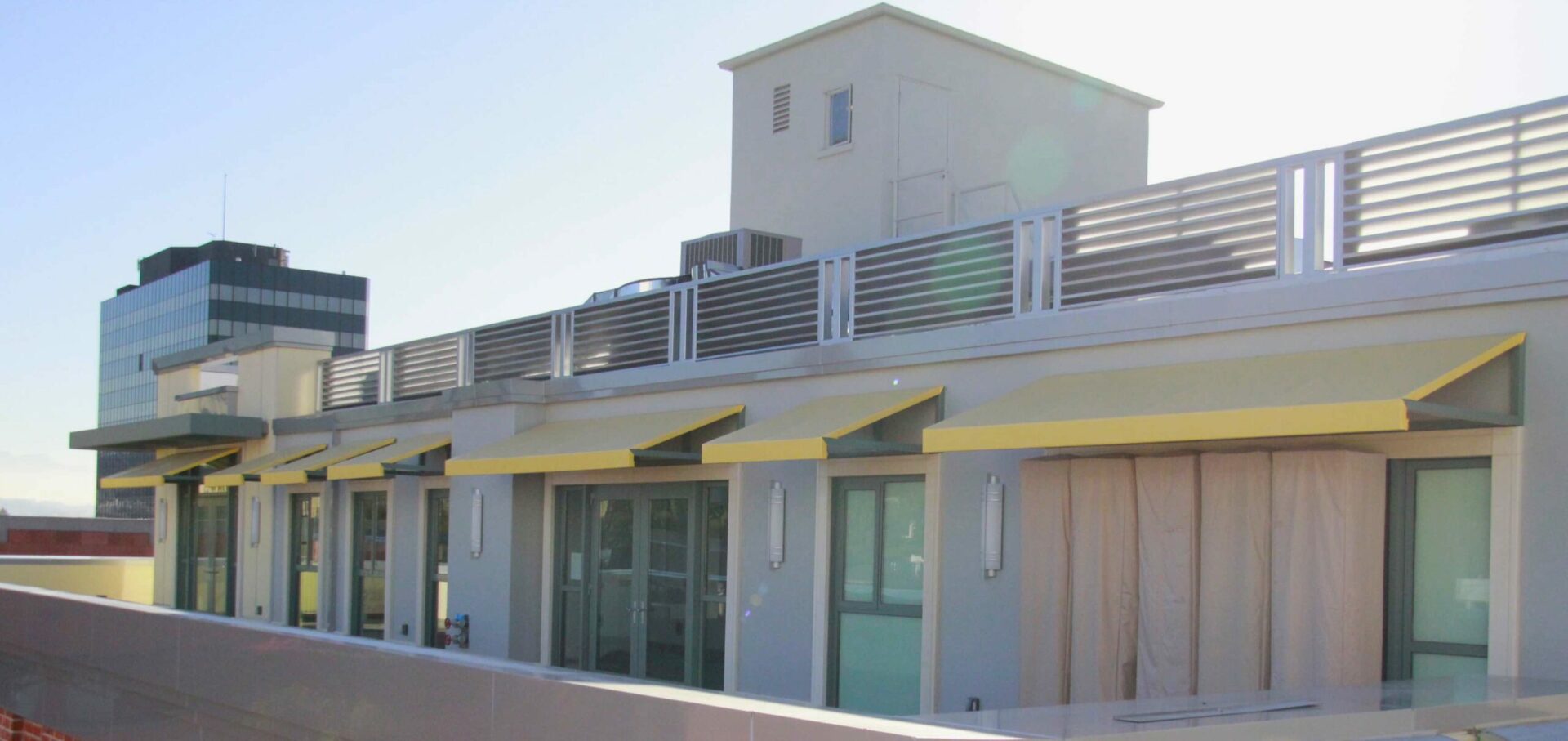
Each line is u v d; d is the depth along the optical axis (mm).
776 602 12062
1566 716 6250
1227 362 8797
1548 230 7684
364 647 9602
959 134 18359
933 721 6059
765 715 6379
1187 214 9602
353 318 123812
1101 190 20078
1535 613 7293
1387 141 8438
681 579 13336
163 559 24234
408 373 19047
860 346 11430
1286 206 8945
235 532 22234
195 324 118562
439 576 17125
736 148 19672
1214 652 8508
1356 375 7590
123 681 13195
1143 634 8984
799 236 18469
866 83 17891
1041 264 10523
